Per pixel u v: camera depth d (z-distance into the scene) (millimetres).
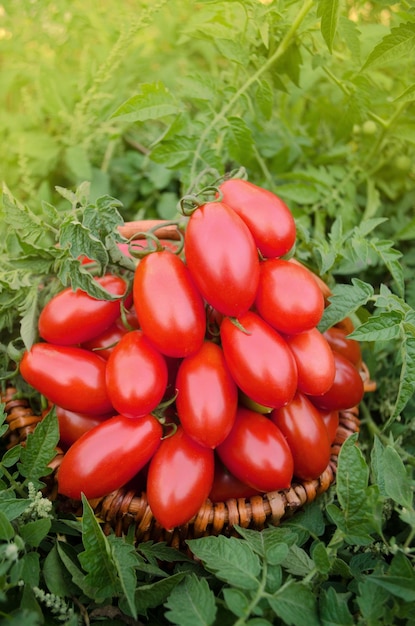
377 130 745
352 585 480
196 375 480
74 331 517
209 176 635
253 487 508
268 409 510
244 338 477
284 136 767
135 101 600
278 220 491
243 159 661
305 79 759
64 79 780
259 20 617
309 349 497
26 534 464
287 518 535
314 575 467
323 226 714
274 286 484
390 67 783
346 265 621
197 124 635
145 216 780
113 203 489
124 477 491
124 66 801
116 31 762
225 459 511
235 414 491
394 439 619
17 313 570
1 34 789
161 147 623
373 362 646
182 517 478
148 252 498
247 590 449
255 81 667
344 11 655
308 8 599
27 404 562
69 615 464
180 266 489
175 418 530
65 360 512
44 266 546
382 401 655
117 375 480
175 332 471
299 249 635
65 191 523
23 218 530
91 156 767
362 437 648
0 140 753
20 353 528
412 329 493
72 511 526
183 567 507
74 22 790
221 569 443
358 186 773
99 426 495
